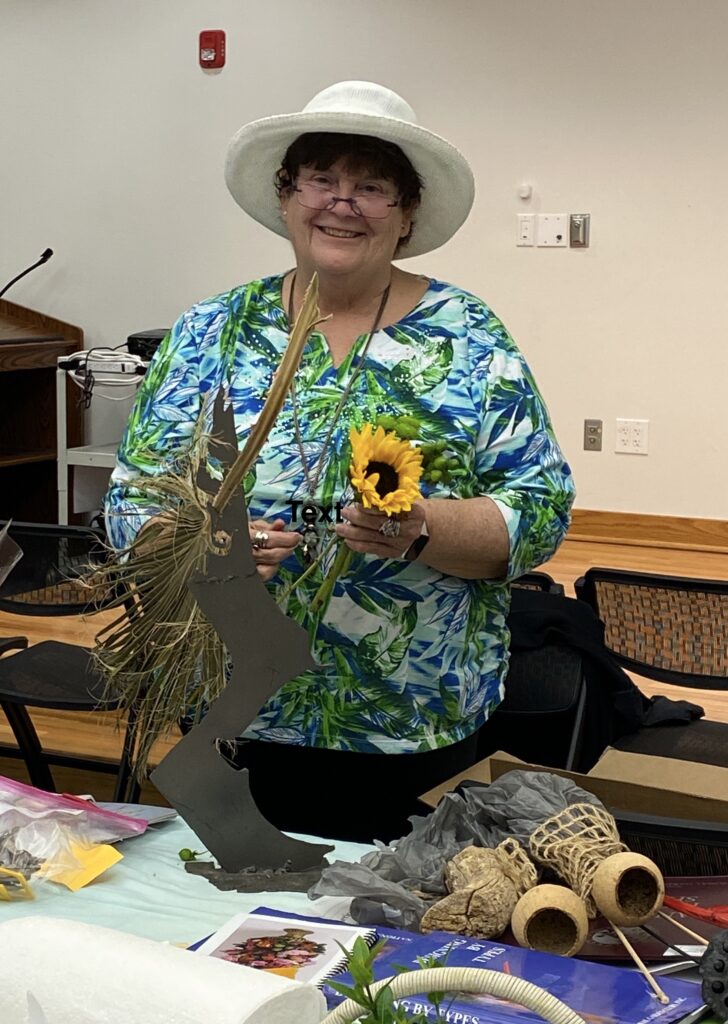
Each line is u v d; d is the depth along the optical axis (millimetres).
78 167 6738
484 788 1571
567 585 5453
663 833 1505
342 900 1507
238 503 1521
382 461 1533
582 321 6137
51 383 6410
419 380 1942
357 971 909
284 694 1985
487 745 2633
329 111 1815
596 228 6039
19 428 6473
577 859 1397
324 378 1952
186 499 1543
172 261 6688
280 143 1939
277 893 1536
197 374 2006
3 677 2803
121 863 1632
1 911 1493
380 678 1960
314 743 2000
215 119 6488
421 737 1984
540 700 2562
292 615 1948
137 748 1756
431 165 1912
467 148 6168
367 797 2033
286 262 6527
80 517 6570
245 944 1351
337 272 1913
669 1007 1217
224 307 2039
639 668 2787
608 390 6148
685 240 5926
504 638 2102
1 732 3490
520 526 1891
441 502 1855
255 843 1582
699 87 5793
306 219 1913
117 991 1005
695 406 6023
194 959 1042
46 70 6699
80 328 6840
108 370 6195
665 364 6039
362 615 1931
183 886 1565
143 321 6781
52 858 1588
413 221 2076
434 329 1974
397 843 1570
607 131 5949
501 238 6195
